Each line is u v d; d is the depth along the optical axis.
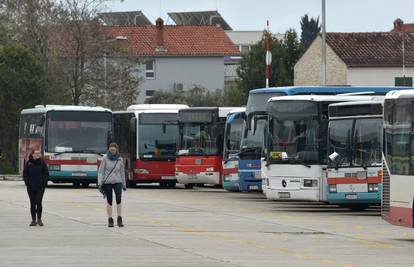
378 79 155.12
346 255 37.12
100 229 47.78
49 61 136.38
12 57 130.50
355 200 57.41
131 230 47.28
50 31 137.88
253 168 73.56
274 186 61.25
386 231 47.97
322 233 46.56
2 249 38.44
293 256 36.53
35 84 130.62
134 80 141.50
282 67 159.75
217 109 86.81
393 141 45.00
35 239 42.59
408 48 157.62
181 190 89.88
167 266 33.16
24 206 63.94
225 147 80.56
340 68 155.00
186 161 86.94
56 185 100.94
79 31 136.62
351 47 157.12
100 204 66.62
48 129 92.81
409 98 44.09
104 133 93.50
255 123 68.75
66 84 136.12
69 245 40.12
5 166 132.25
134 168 92.94
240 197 76.94
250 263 34.12
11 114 130.88
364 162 57.28
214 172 86.06
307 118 60.41
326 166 59.56
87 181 93.81
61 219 53.69
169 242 41.59
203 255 36.62
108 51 139.75
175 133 93.31
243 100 159.50
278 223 52.03
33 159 49.72
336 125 58.28
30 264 33.47
